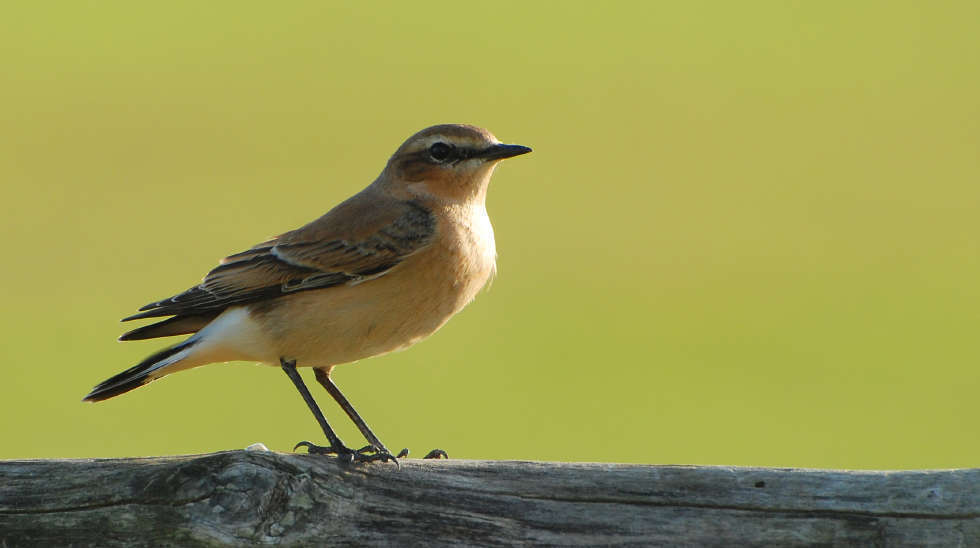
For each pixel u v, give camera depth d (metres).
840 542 5.81
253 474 5.73
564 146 24.14
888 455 14.66
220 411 15.13
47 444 14.05
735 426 15.41
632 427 15.23
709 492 5.89
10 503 5.75
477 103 24.83
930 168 23.42
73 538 5.73
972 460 14.54
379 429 14.66
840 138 24.73
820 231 21.80
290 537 5.73
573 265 20.48
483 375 16.58
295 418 14.87
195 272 18.55
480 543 5.85
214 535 5.70
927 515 5.79
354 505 5.81
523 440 14.59
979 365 17.31
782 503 5.86
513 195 22.64
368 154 22.62
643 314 18.95
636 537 5.87
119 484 5.75
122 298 17.95
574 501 5.89
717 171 23.36
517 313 18.94
